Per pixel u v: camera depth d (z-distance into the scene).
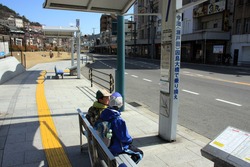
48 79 15.90
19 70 19.69
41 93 10.70
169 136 5.05
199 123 6.90
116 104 3.35
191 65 33.69
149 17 63.59
